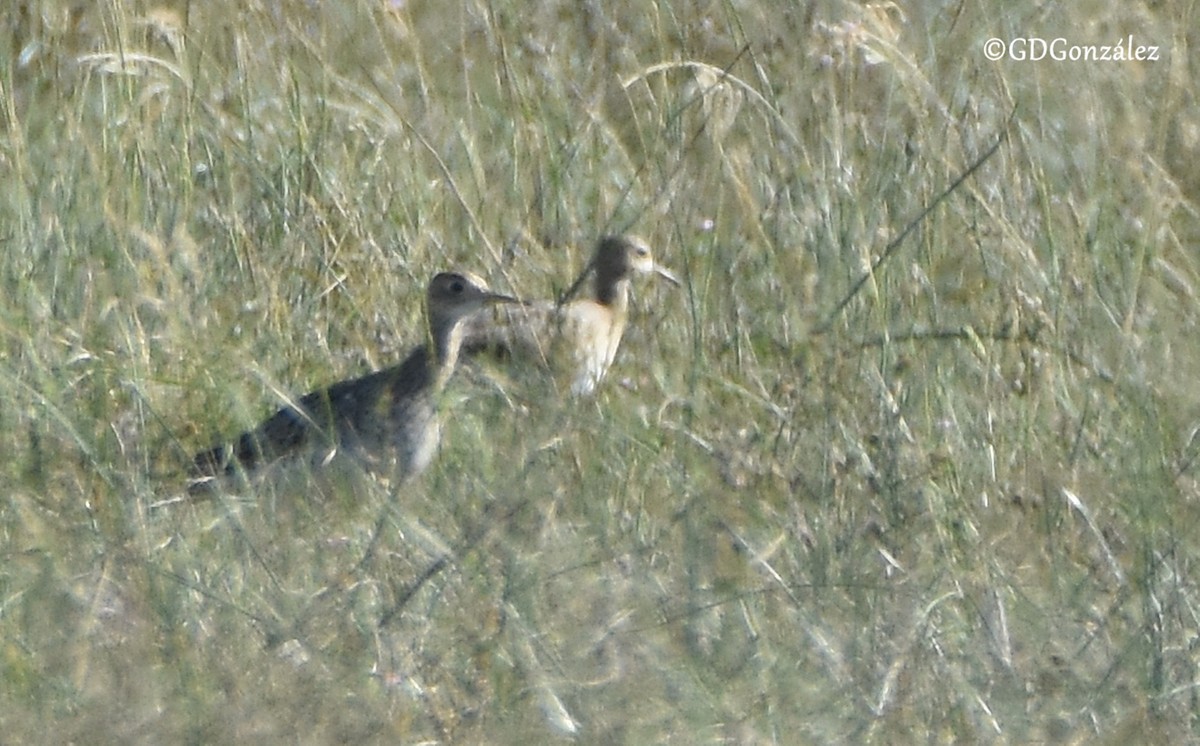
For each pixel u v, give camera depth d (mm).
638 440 14398
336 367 16656
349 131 18828
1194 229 17797
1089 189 17266
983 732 12031
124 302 16156
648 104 19875
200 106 18109
